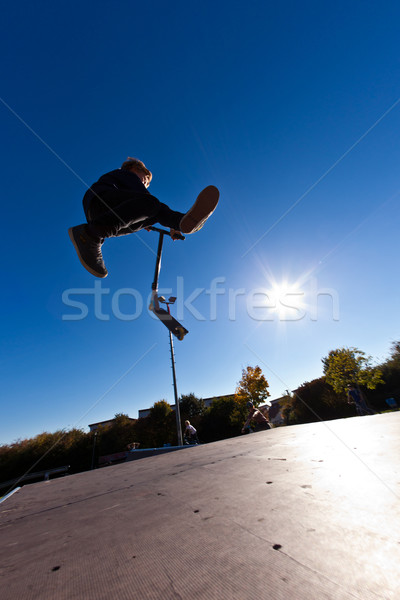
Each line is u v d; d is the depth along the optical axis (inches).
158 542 20.1
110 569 17.2
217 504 26.7
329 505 21.8
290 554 15.6
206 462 55.4
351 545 15.6
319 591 12.1
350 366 480.4
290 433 84.0
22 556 21.7
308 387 552.7
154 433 639.8
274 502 24.5
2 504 50.5
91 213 57.7
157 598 13.3
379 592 11.6
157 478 48.1
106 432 618.8
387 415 88.7
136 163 72.2
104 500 38.7
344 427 74.4
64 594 14.7
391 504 20.3
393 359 502.3
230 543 18.1
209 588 13.5
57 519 32.7
